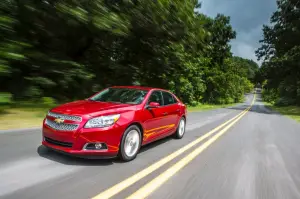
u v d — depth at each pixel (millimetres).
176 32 11812
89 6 7945
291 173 4973
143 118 5223
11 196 3049
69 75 9523
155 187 3756
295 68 42594
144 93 5836
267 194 3840
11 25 6875
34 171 3895
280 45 43594
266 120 18219
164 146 6500
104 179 3865
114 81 14188
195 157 5676
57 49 9961
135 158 5137
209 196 3615
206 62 55500
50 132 4359
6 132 6164
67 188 3426
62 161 4441
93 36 11195
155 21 10508
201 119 15523
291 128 13406
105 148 4359
